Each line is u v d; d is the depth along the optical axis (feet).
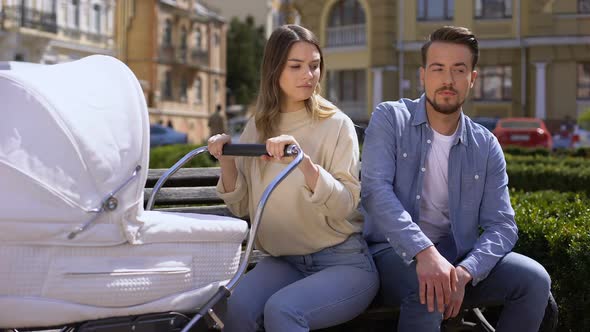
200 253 9.50
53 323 8.68
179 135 90.33
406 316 11.19
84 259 8.74
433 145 12.02
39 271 8.50
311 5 112.16
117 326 8.95
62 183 8.52
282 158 10.29
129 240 8.87
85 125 8.75
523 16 104.58
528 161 37.40
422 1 107.14
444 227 12.13
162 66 161.07
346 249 11.41
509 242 11.59
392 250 11.80
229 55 213.66
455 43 11.71
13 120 8.50
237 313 10.70
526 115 105.50
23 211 8.31
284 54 11.29
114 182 8.84
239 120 110.73
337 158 11.27
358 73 111.96
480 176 11.91
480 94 107.24
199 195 14.23
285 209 11.17
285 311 10.23
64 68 9.30
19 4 123.95
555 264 13.23
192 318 9.23
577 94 103.40
